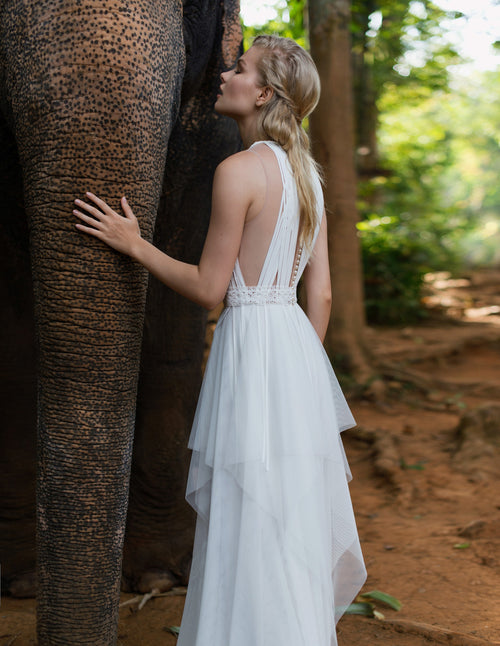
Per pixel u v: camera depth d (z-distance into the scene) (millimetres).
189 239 3246
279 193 2283
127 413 2051
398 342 11695
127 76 1850
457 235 25281
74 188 1872
